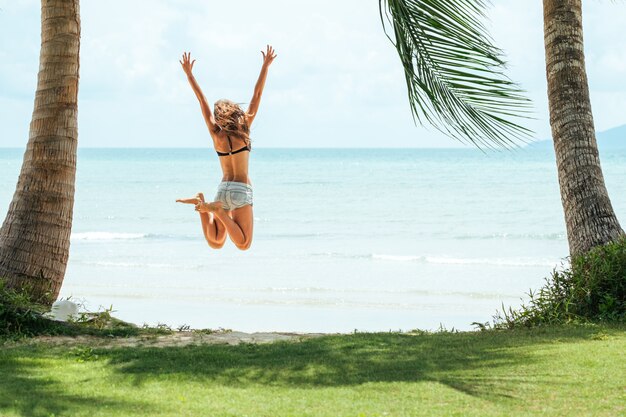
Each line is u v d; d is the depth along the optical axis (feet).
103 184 219.82
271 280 71.26
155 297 61.46
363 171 271.08
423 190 182.91
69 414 18.58
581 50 39.04
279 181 221.05
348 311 55.57
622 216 122.11
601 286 34.60
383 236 109.91
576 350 26.27
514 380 22.15
